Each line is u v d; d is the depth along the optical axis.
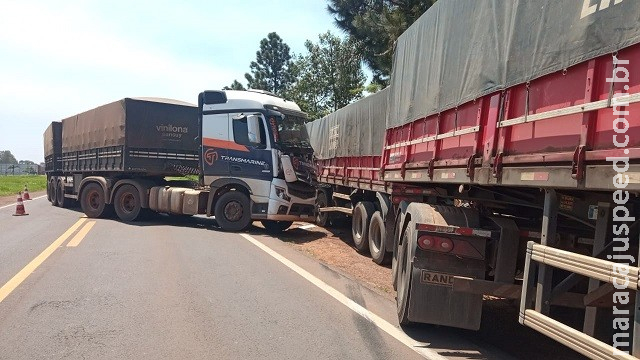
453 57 5.27
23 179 54.44
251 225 14.23
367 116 10.77
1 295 6.16
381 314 5.86
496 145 4.20
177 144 14.98
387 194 9.20
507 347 4.96
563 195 3.58
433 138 5.82
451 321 4.89
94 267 7.80
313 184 13.13
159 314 5.56
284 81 52.84
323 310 5.91
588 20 3.07
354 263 9.30
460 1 5.16
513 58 3.97
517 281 4.69
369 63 28.34
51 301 5.95
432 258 4.86
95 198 15.73
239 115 12.66
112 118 14.80
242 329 5.16
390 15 22.22
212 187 13.00
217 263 8.38
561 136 3.32
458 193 5.77
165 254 9.05
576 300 3.52
